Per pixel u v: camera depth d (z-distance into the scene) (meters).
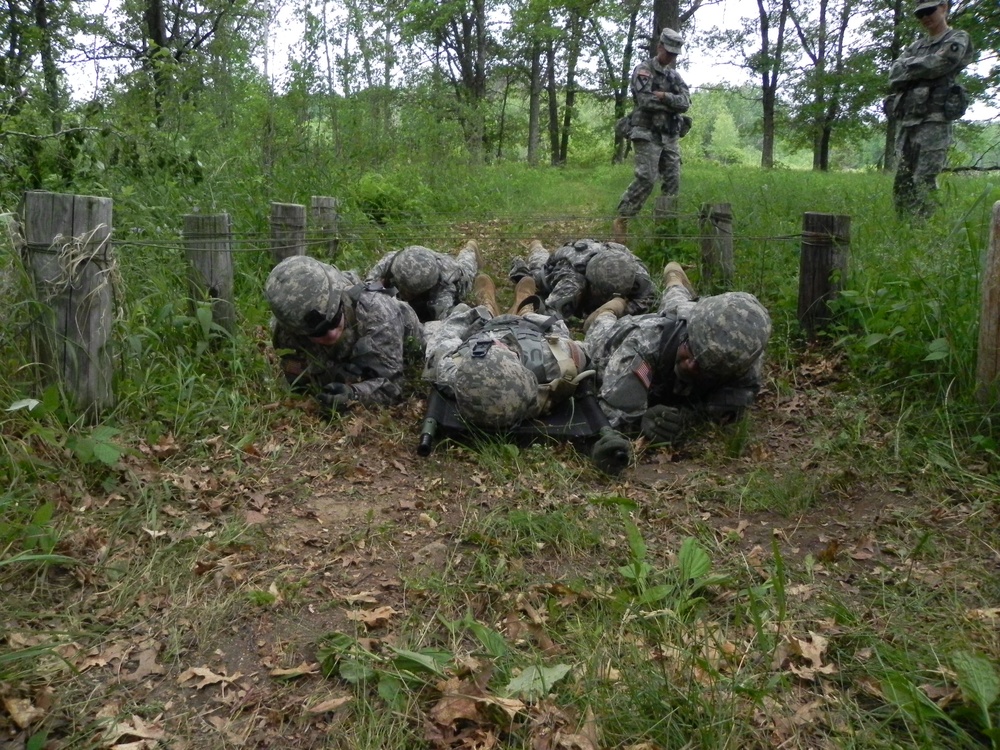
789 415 4.95
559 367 4.68
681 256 8.06
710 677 2.60
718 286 7.00
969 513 3.71
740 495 4.00
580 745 2.38
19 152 5.79
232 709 2.63
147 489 3.79
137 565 3.32
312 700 2.65
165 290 5.17
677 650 2.73
